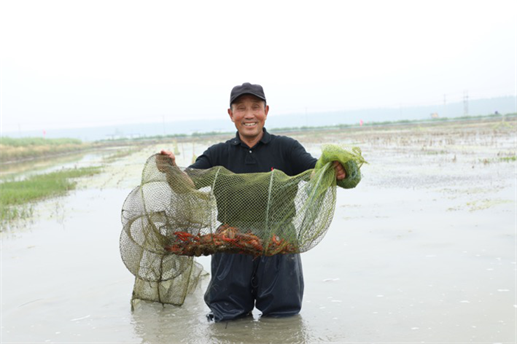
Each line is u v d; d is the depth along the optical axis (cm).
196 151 3634
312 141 4084
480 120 7800
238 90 479
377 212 935
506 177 1280
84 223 1012
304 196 443
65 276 655
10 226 1003
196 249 457
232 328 468
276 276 478
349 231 803
